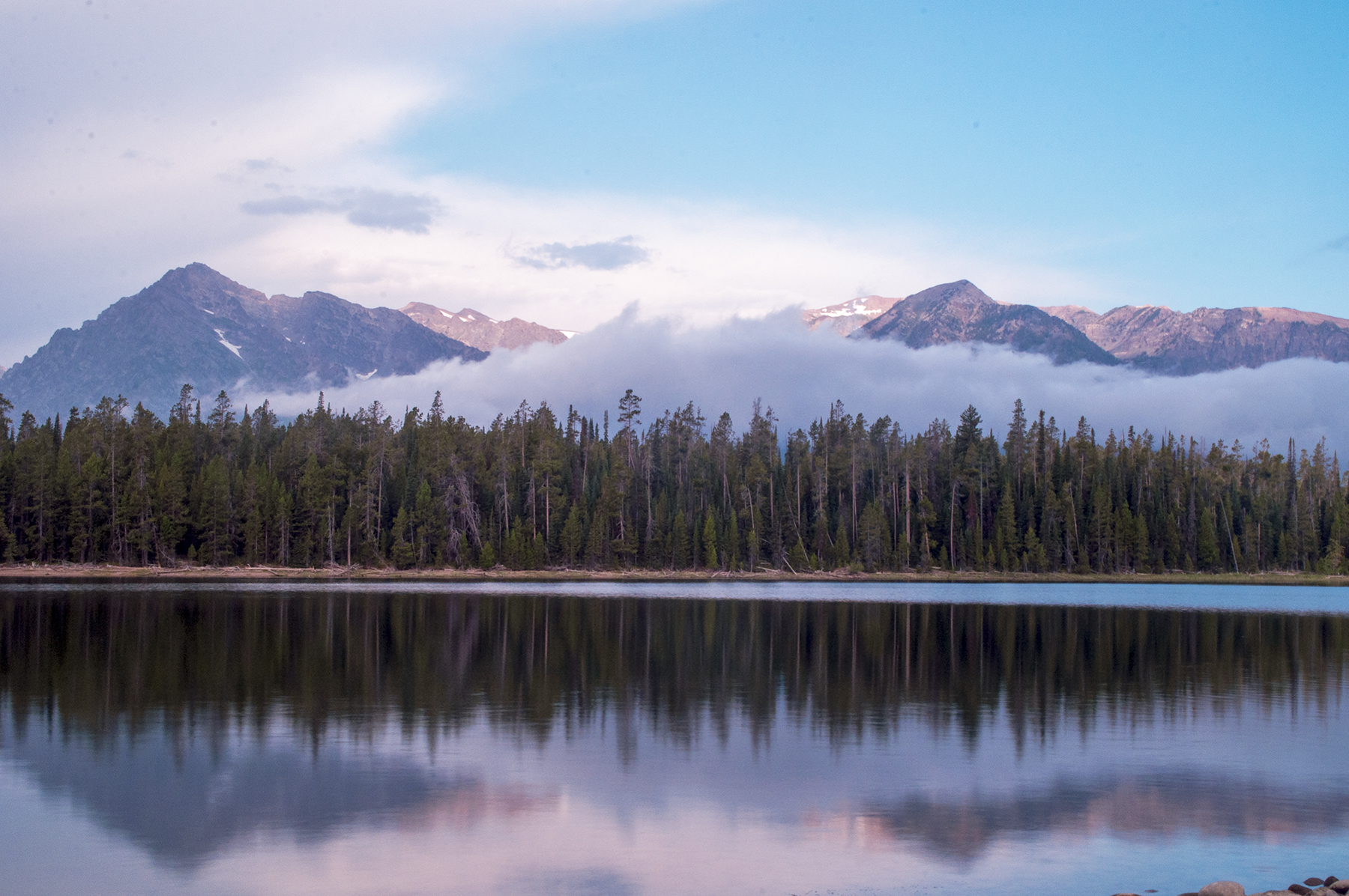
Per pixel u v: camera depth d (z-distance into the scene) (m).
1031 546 165.88
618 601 96.94
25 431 163.00
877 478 185.12
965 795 26.02
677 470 182.50
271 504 142.12
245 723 33.69
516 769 28.06
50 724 33.19
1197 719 36.59
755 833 22.78
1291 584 163.38
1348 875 20.75
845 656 53.97
